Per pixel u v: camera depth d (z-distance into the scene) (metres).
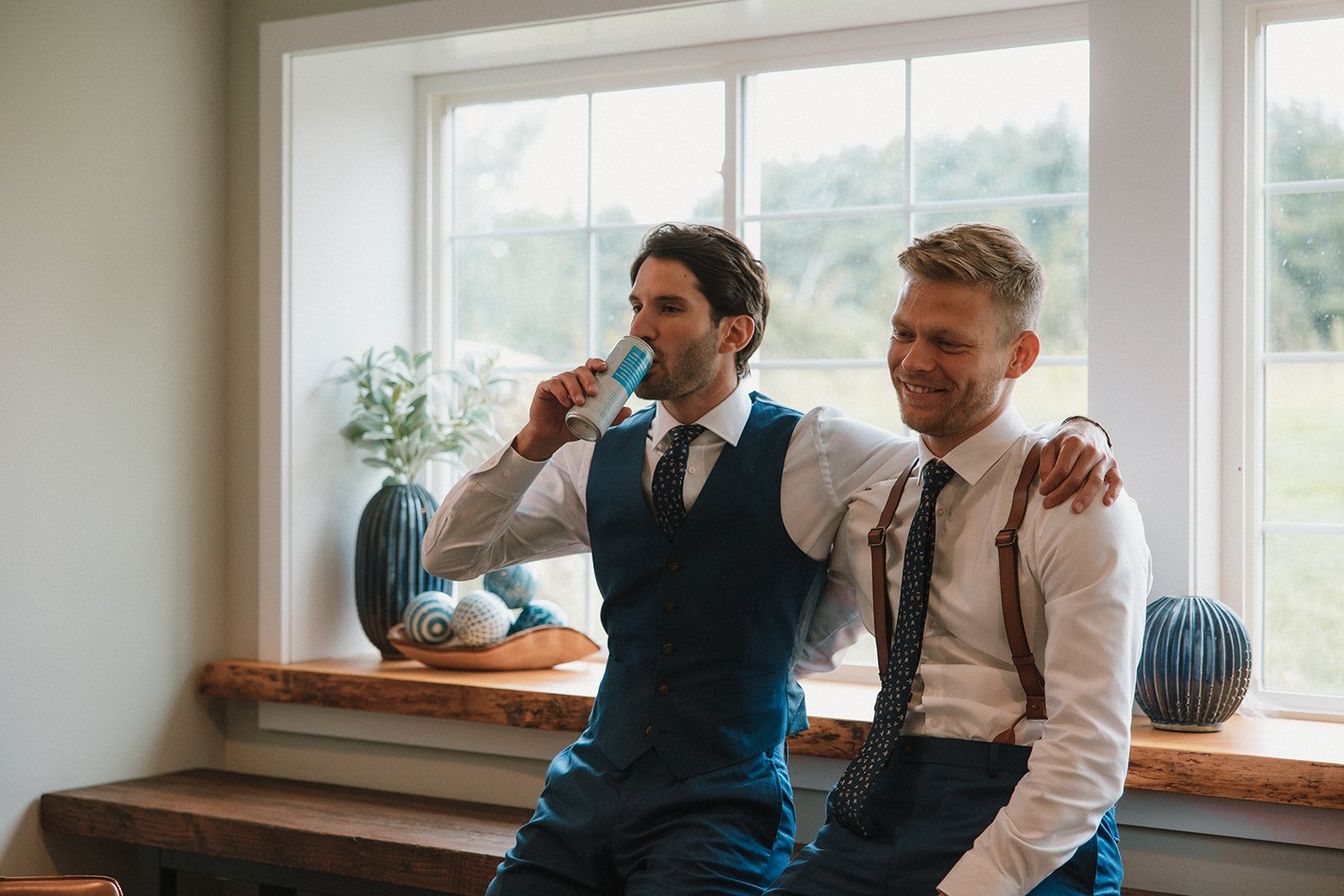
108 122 2.91
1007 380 1.67
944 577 1.65
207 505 3.12
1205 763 2.05
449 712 2.75
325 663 3.09
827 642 2.01
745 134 2.99
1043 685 1.56
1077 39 2.67
